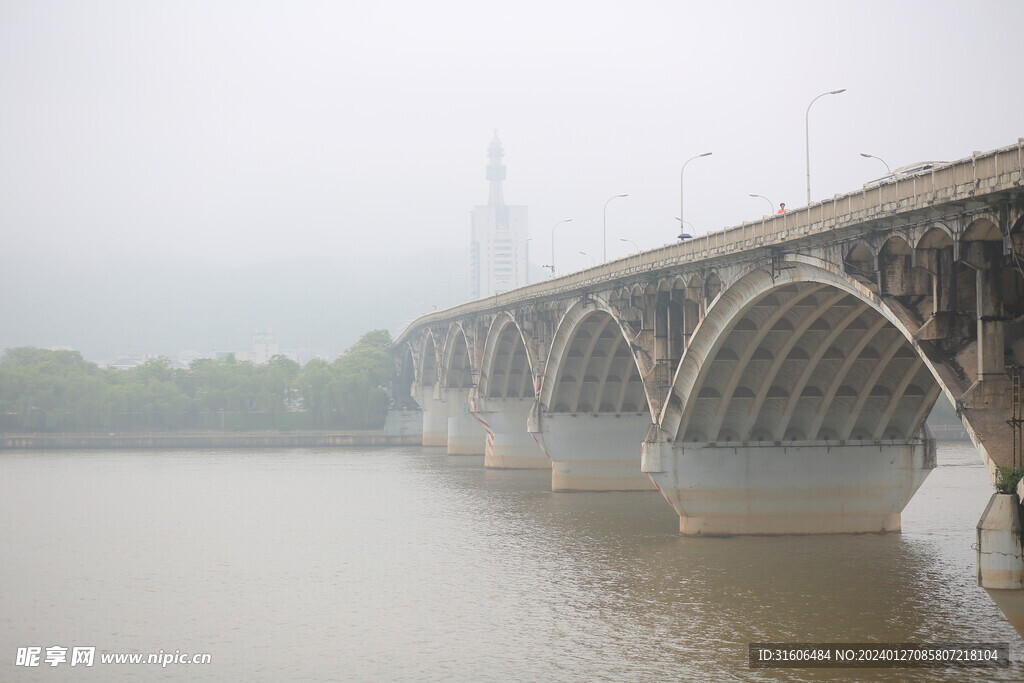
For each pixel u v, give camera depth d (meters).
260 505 93.56
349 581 59.56
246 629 49.78
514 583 57.59
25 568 65.06
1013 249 34.97
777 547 62.53
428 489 103.06
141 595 57.19
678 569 58.19
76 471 131.00
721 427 65.00
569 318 85.50
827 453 65.44
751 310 56.56
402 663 43.91
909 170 47.34
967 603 50.00
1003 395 36.69
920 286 41.88
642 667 42.28
